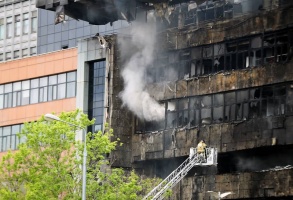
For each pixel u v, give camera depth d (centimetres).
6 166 13025
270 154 14588
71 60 17588
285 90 14188
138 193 14125
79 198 12338
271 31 14438
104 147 12862
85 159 11462
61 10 16325
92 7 16288
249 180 14288
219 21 15038
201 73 15225
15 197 12656
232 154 14825
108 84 16062
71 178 12488
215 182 14638
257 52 14612
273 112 14262
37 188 12294
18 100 18488
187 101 15300
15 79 18562
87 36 18662
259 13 14575
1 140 18688
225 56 14962
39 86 18150
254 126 14375
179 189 14962
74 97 17412
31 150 12781
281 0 14512
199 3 15362
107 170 13838
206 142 14850
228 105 14775
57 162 12544
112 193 12450
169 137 15325
